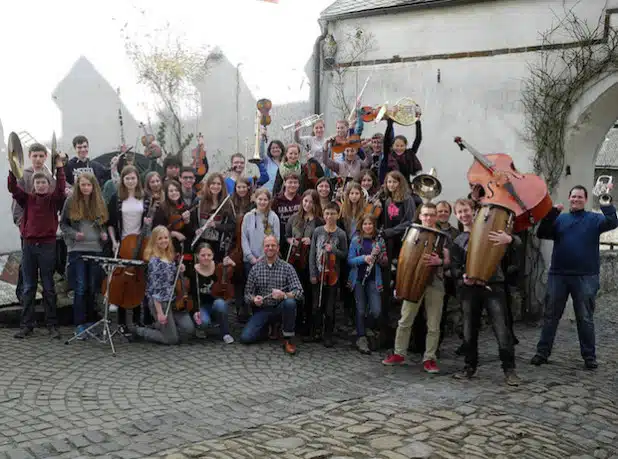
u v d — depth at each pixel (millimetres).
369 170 7770
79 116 8859
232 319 7867
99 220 6715
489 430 4742
